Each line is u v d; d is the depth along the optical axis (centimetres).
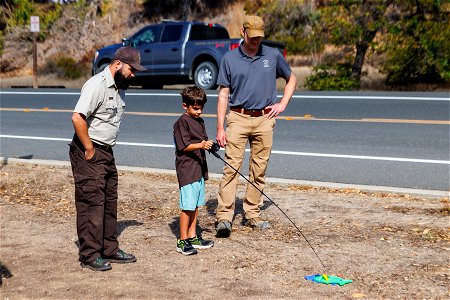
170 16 4684
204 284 708
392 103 2030
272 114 897
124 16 4759
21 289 703
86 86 723
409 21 2670
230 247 834
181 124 801
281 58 903
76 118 712
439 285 699
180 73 2783
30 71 4397
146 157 1463
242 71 879
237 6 4600
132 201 1077
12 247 847
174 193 1125
